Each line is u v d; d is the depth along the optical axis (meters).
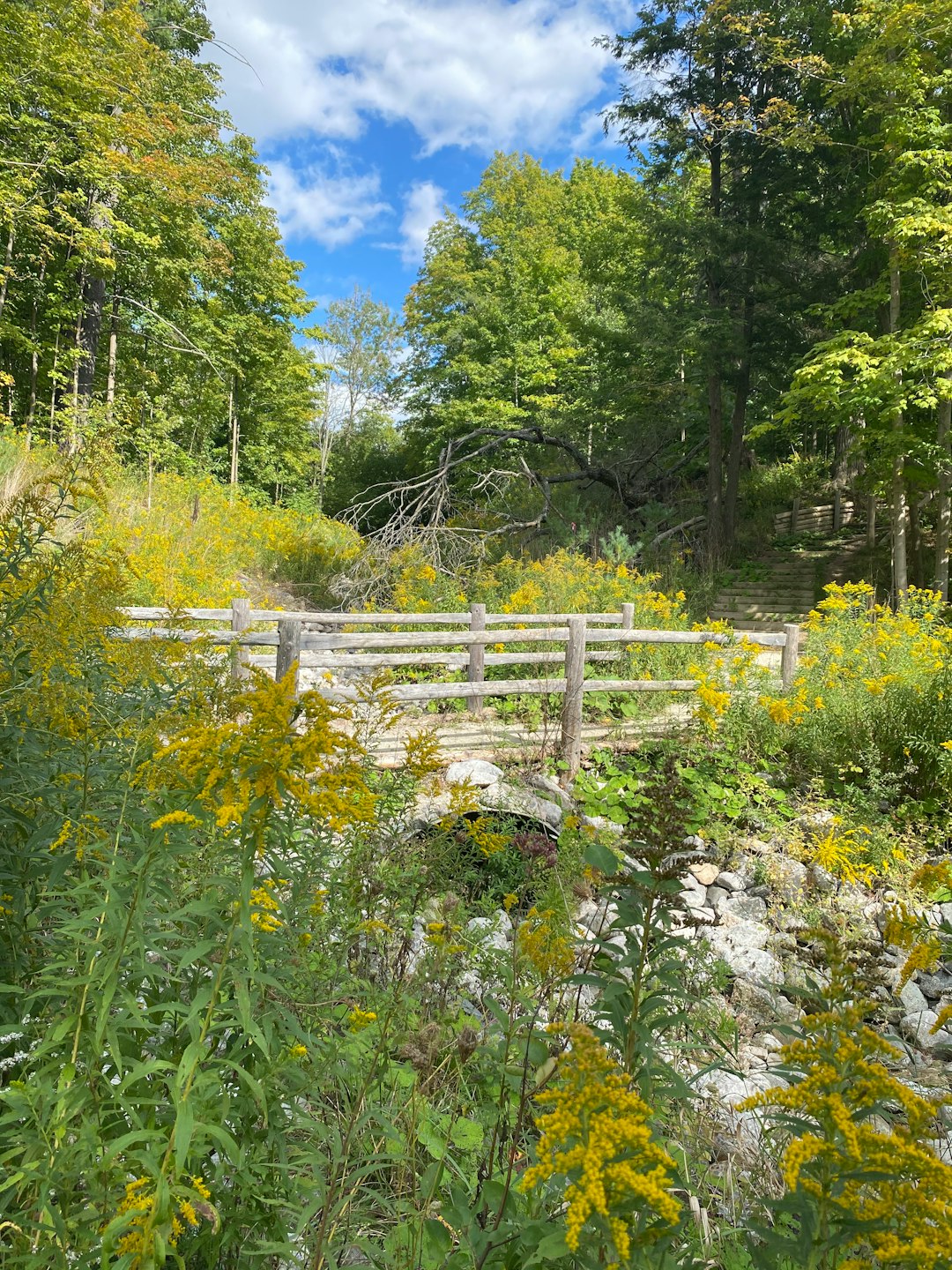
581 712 7.75
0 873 1.77
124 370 20.12
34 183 14.27
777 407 19.20
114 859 1.46
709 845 6.41
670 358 18.22
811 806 6.74
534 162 28.22
